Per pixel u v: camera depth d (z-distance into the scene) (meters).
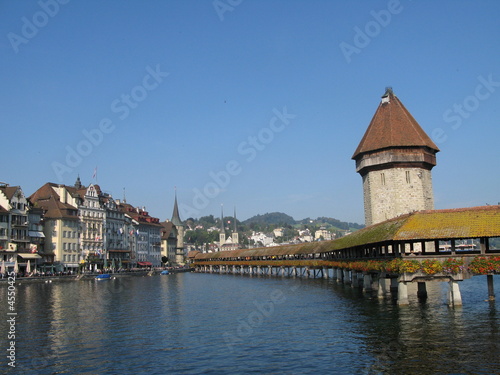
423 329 32.53
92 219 131.12
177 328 37.62
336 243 74.88
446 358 25.44
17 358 28.56
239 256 143.88
